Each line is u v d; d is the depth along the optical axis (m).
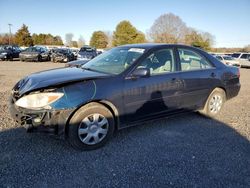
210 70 5.23
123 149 3.81
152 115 4.35
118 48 5.03
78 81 3.64
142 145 3.97
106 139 3.87
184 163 3.45
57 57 23.69
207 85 5.12
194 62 5.04
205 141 4.19
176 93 4.58
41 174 3.08
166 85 4.39
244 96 8.13
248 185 3.00
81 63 5.12
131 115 4.07
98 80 3.75
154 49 4.46
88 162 3.40
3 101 6.31
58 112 3.40
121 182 2.98
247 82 12.34
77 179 3.01
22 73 12.68
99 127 3.78
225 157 3.65
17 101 3.57
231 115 5.74
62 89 3.47
